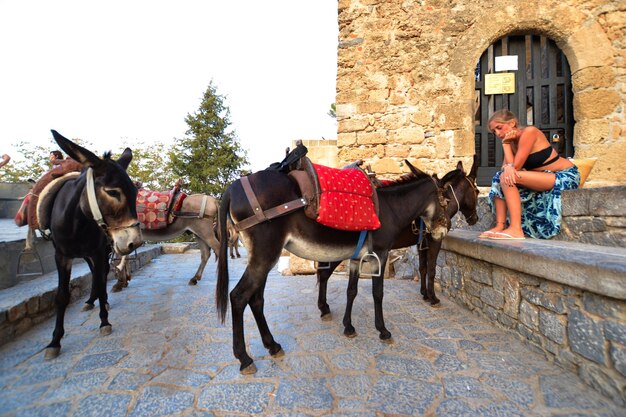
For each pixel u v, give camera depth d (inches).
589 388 69.6
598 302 68.2
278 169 94.0
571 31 184.1
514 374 76.4
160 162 719.7
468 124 194.4
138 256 239.6
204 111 807.7
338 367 81.8
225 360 86.3
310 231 87.2
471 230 156.2
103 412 63.6
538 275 82.4
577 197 104.7
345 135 205.5
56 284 130.8
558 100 199.8
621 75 180.1
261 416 62.4
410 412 63.1
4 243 125.5
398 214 104.5
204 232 177.3
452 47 195.9
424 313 122.6
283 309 130.6
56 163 118.7
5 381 75.6
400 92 200.4
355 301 139.6
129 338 101.9
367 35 202.4
